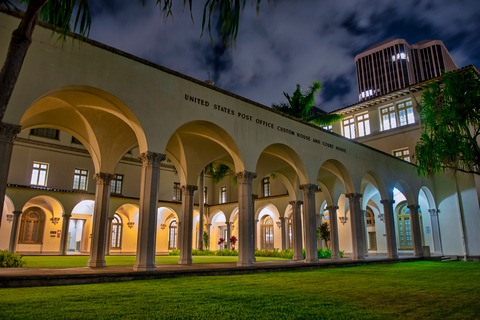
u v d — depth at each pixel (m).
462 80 14.80
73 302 5.61
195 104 12.41
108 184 13.65
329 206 22.19
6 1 9.13
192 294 6.65
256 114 14.66
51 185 26.02
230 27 5.71
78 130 13.52
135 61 11.11
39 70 9.12
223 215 35.91
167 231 32.53
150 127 10.98
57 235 25.97
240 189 13.52
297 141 16.30
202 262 16.44
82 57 9.97
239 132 13.72
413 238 22.52
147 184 10.61
